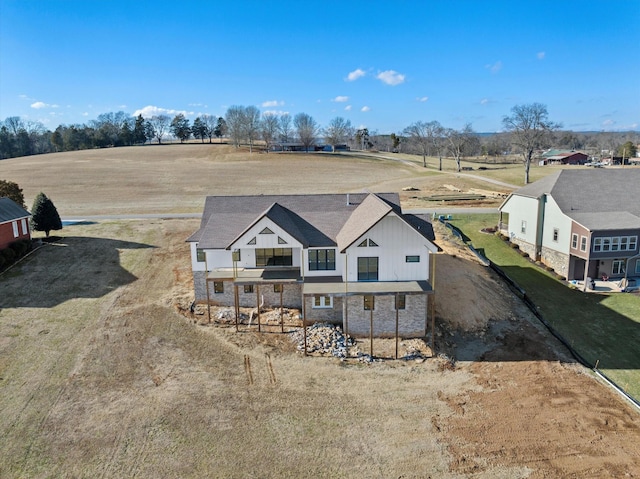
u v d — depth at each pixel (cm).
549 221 4425
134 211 6431
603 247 3966
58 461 1900
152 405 2252
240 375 2528
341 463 1927
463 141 12069
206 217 3469
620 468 1912
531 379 2608
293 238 2992
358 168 11406
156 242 4678
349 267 2969
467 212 6134
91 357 2641
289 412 2238
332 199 3547
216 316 3145
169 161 12344
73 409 2209
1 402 2244
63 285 3588
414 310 2952
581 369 2738
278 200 3538
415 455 1975
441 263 4003
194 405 2261
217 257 3225
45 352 2673
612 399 2428
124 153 14250
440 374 2633
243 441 2036
